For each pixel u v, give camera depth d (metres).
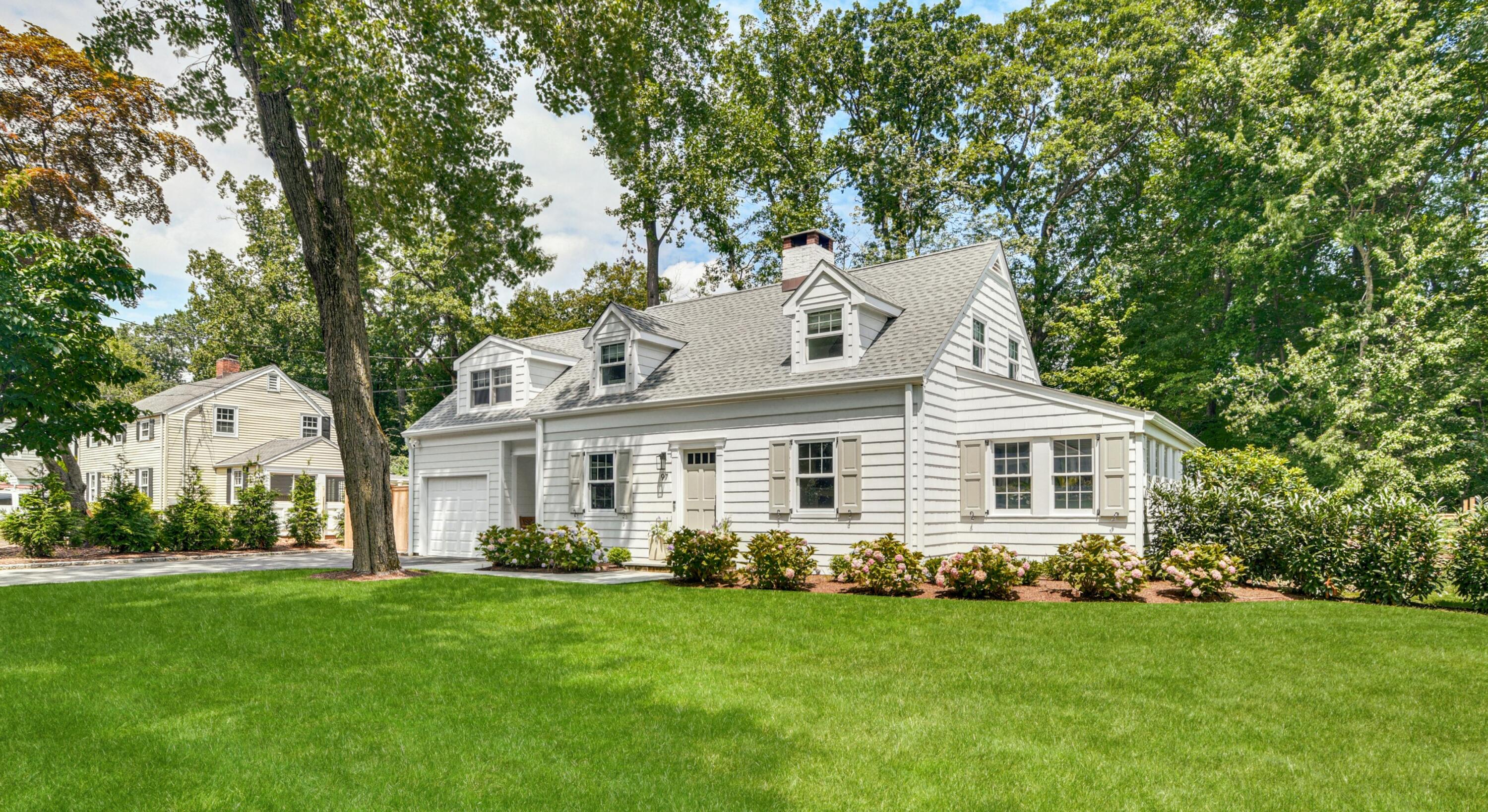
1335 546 10.66
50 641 7.70
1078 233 29.73
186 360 62.69
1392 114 19.94
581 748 4.52
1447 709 5.40
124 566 16.81
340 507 28.36
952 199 30.14
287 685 5.98
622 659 6.86
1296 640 7.57
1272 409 22.28
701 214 29.59
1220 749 4.55
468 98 14.49
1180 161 27.08
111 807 3.72
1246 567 11.57
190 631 8.21
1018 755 4.41
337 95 10.82
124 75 14.34
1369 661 6.73
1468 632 7.96
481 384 20.66
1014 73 29.14
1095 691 5.80
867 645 7.40
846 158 30.61
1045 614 9.09
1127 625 8.34
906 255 30.50
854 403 13.80
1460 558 10.03
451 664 6.68
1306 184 21.16
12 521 19.14
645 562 16.05
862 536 13.51
